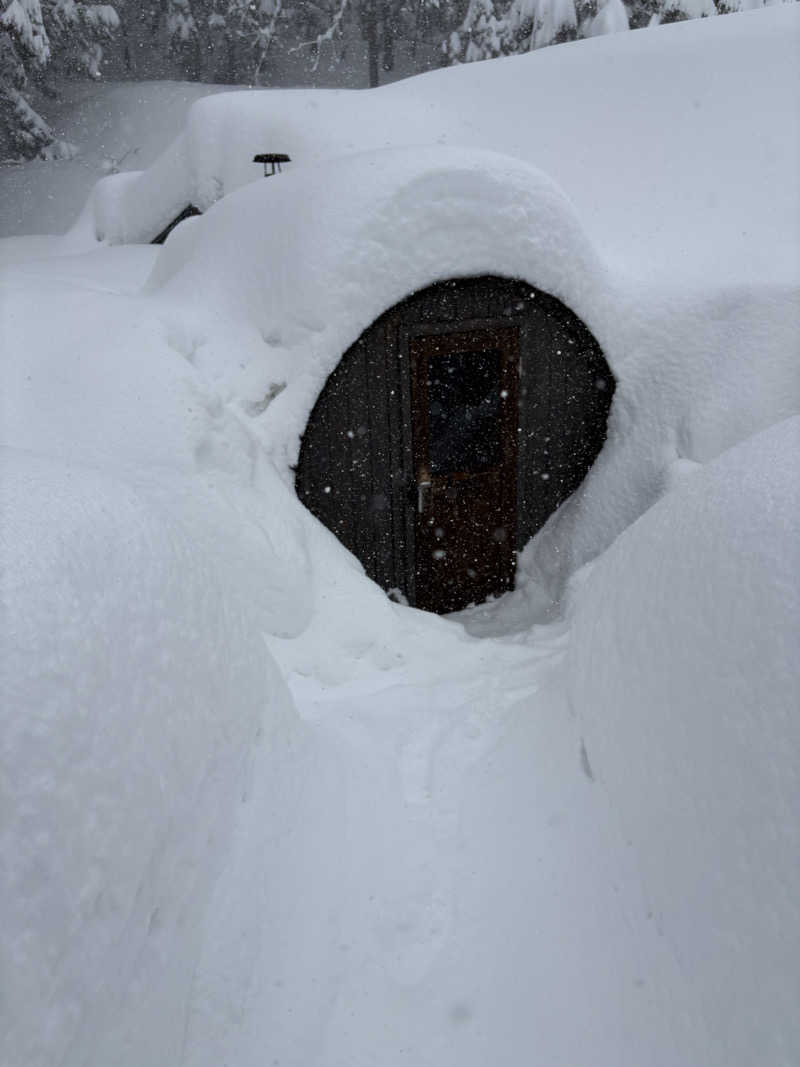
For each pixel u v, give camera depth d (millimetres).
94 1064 1465
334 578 4539
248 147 9836
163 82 24641
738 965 1609
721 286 5555
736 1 16266
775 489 2055
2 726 1478
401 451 5352
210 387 4793
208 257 5824
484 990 2184
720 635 1933
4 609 1635
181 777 2002
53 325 5082
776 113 8195
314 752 2979
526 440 5691
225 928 2051
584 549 5602
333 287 4793
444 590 5926
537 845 2443
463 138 9227
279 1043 2008
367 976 2256
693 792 1875
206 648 2350
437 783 3043
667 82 8992
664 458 5445
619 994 1909
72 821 1535
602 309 5441
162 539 2352
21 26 18328
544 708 2936
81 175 20250
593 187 8133
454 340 5211
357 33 29000
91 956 1508
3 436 4285
